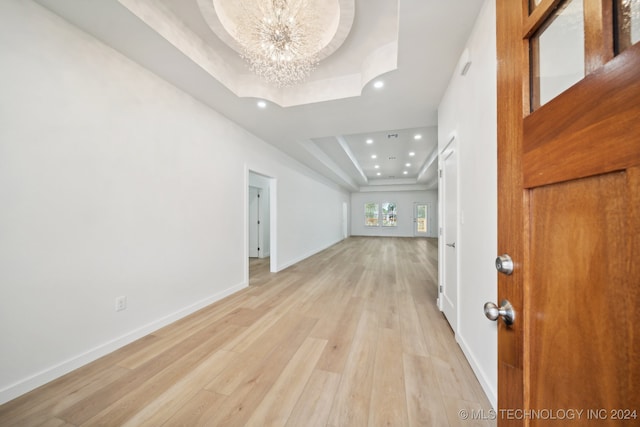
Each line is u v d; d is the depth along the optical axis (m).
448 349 1.92
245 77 2.59
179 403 1.37
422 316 2.56
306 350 1.91
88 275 1.72
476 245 1.57
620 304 0.38
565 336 0.49
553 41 0.58
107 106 1.84
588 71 0.45
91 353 1.73
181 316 2.48
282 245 4.83
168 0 1.69
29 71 1.44
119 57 1.91
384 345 1.98
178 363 1.74
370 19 1.81
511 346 0.67
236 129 3.34
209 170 2.86
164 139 2.29
